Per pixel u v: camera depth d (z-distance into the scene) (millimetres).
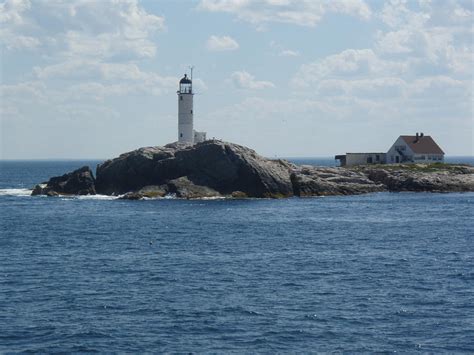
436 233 129625
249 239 121500
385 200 198625
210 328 64438
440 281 83250
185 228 137000
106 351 58812
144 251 108312
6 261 98688
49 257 102438
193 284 81938
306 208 176000
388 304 72188
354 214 163250
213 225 141625
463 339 61062
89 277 86375
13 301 73875
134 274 88250
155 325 65375
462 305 71500
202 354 58031
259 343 60469
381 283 82188
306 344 60188
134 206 180375
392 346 59531
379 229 135750
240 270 90500
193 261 98062
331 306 71500
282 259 99375
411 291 77938
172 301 73812
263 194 198125
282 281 83375
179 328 64438
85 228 138625
